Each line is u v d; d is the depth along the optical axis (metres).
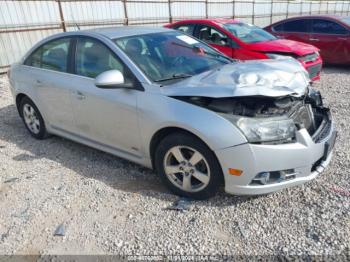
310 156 2.89
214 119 2.83
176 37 4.12
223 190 3.29
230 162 2.81
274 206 3.05
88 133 4.00
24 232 2.89
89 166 3.99
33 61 4.70
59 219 3.03
